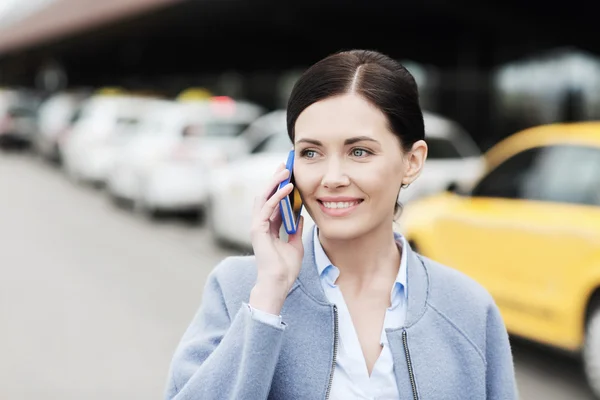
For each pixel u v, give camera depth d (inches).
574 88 497.7
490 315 55.1
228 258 56.5
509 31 517.7
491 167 200.5
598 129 180.5
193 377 48.3
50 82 1583.4
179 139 405.4
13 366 180.4
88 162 565.6
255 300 48.4
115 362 183.9
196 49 935.0
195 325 54.5
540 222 175.0
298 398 49.8
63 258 310.2
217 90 1009.5
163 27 706.8
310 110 50.3
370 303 53.4
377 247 53.3
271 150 310.8
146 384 169.9
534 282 176.2
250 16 569.9
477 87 574.6
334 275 53.2
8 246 334.6
